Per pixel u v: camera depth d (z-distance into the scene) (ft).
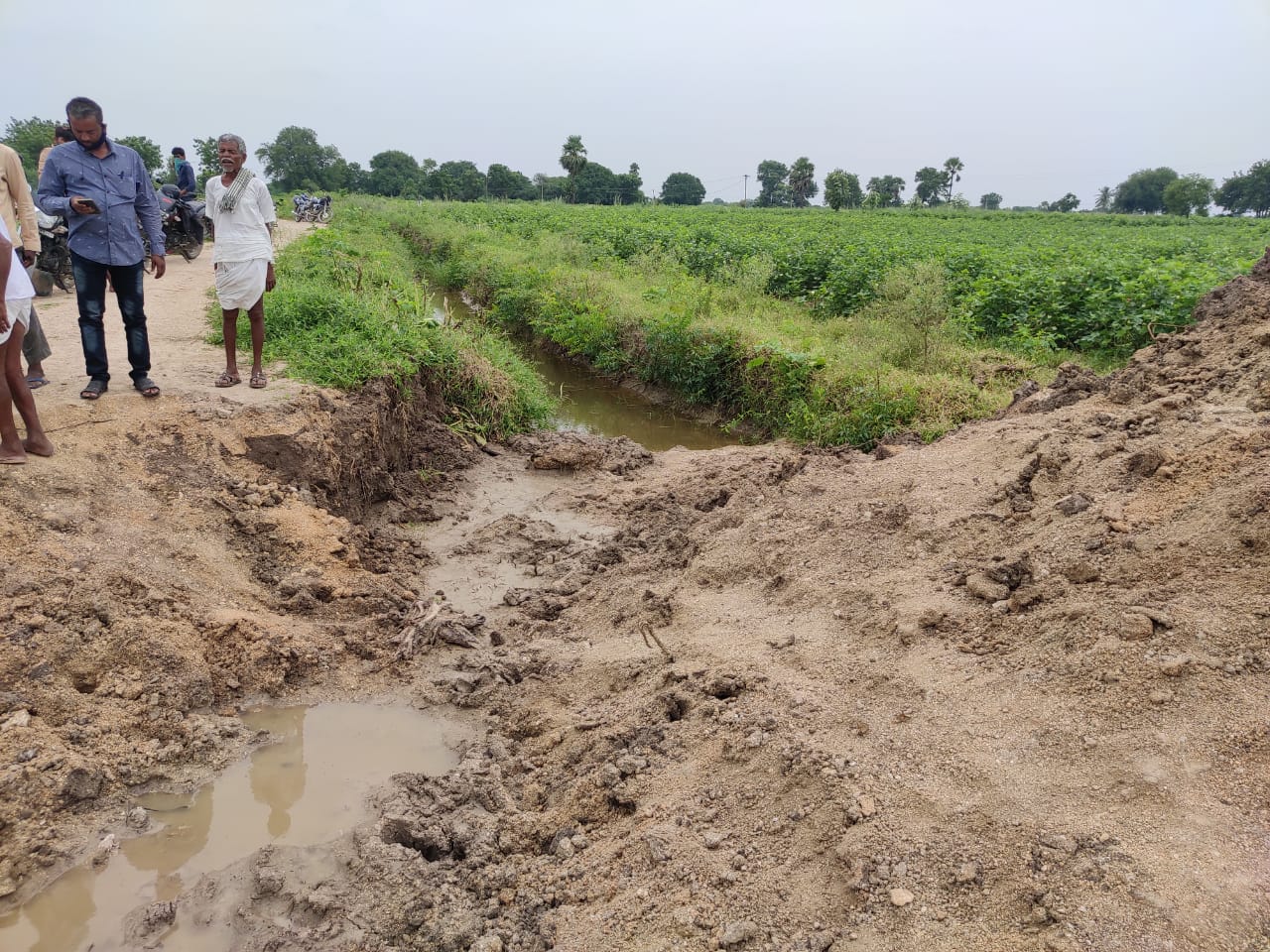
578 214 123.65
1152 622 9.98
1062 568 11.94
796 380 32.42
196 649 13.71
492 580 20.12
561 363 47.29
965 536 14.69
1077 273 40.65
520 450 29.66
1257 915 6.82
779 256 58.23
